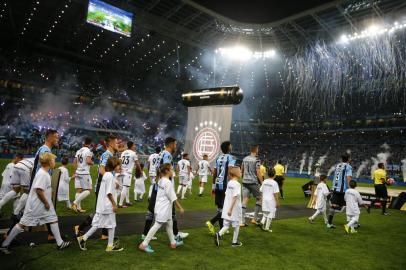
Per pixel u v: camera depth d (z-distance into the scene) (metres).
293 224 8.89
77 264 4.51
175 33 36.81
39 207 4.82
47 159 4.95
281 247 6.26
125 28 30.92
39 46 40.44
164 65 46.06
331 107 50.59
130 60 44.75
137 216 8.27
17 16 34.47
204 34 38.19
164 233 6.69
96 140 42.22
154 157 11.03
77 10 32.25
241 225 8.09
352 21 30.86
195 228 7.45
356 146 46.53
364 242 7.17
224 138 16.77
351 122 49.12
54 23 35.66
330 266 5.27
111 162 5.29
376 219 10.84
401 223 10.16
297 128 54.09
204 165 14.06
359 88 44.78
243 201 8.23
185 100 18.38
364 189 16.95
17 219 5.20
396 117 44.97
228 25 36.22
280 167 15.78
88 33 37.69
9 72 39.78
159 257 5.09
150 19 33.91
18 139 31.17
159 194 5.48
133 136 46.25
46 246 5.21
